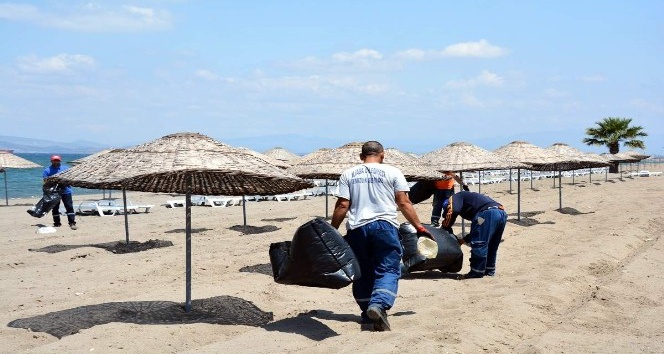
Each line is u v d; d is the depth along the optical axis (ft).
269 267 34.17
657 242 44.83
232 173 21.93
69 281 31.17
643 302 27.37
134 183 24.62
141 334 20.20
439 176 40.52
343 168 45.73
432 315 23.30
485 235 31.50
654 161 247.70
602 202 75.61
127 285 29.86
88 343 19.15
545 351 19.97
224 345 19.27
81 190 138.72
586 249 39.40
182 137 23.27
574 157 62.03
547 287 28.19
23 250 41.86
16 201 97.14
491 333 20.95
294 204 83.71
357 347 18.15
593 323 23.61
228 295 26.66
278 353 18.58
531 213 63.82
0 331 21.03
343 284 20.04
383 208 20.62
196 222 60.13
